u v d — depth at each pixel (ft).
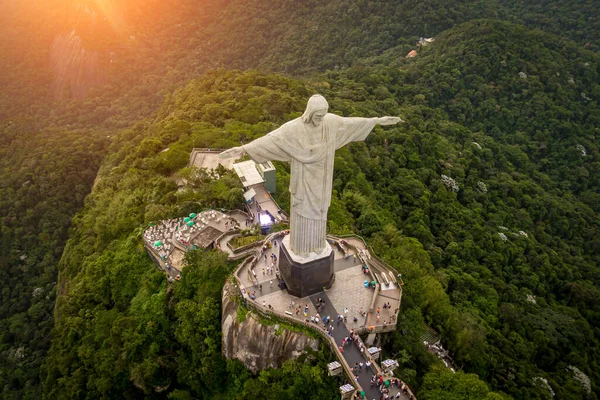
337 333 182.19
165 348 221.46
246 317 193.67
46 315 371.97
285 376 181.37
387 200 361.30
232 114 423.64
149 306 231.50
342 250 220.43
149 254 256.11
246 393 182.60
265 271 209.36
